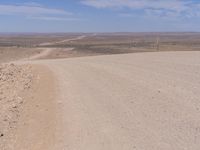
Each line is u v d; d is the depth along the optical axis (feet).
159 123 27.25
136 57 84.17
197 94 34.78
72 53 209.87
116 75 53.83
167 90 38.17
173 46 304.91
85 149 23.07
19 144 25.03
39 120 30.96
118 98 37.11
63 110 33.78
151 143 23.22
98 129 27.12
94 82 48.96
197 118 27.48
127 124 27.78
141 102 34.22
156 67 58.80
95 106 34.45
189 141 22.97
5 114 32.89
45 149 23.72
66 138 25.58
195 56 75.97
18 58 167.53
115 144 23.59
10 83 53.26
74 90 43.80
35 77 59.41
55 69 71.00
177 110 30.12
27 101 39.37
